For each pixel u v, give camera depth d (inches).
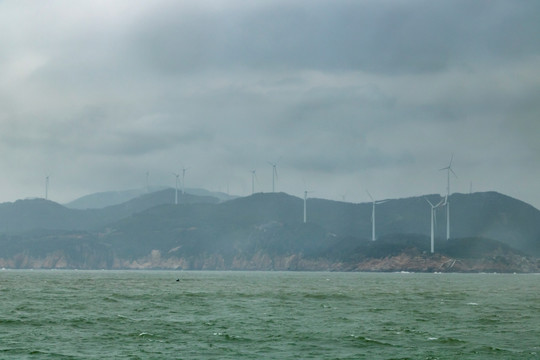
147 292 6830.7
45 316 4111.7
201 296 6210.6
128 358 2704.2
